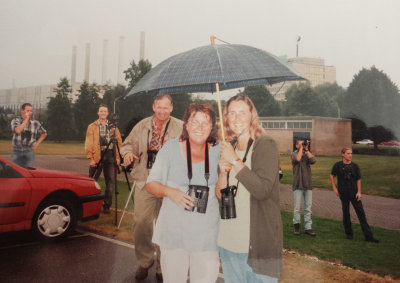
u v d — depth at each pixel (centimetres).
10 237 277
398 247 273
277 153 117
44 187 280
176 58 145
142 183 208
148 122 212
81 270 213
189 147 133
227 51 138
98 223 336
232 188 123
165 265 139
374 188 514
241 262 125
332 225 363
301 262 234
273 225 116
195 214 133
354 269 226
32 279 199
